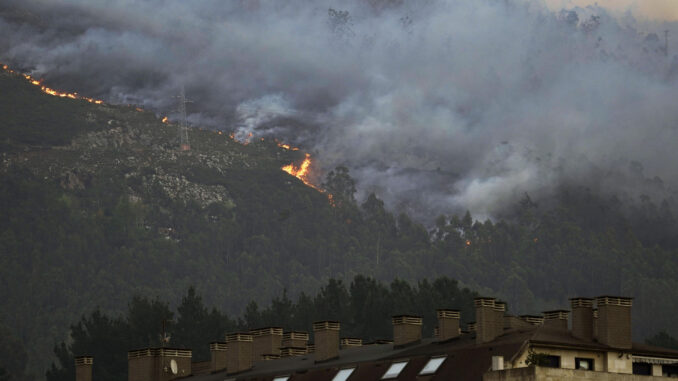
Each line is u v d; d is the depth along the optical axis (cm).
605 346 12962
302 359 16412
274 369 15888
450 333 14500
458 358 13038
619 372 12850
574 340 13062
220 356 17362
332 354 15500
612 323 13100
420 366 13412
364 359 14625
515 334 13412
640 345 13550
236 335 16612
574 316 13350
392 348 15275
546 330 13338
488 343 13162
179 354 17800
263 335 18100
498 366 12094
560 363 12700
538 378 11600
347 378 14225
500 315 13538
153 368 17612
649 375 12469
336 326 15612
